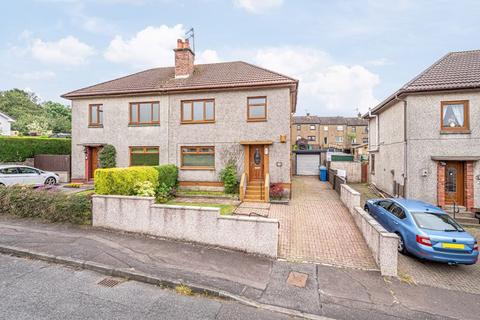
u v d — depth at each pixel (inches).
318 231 349.7
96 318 160.1
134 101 614.5
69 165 692.7
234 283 210.5
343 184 533.6
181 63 637.3
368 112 736.3
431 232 277.3
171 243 287.1
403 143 498.9
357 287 217.8
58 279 207.5
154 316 165.8
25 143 725.9
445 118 474.9
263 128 549.6
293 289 208.4
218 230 281.3
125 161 618.8
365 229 315.3
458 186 474.0
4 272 215.8
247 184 543.2
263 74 582.9
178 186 585.3
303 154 1048.2
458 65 508.7
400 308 191.8
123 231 315.9
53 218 341.7
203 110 583.5
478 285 242.1
